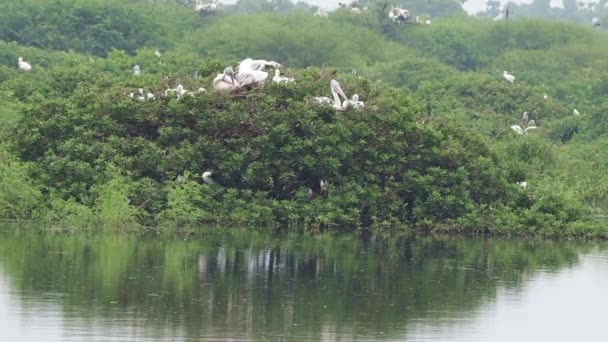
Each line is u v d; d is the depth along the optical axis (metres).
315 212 71.31
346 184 72.25
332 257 61.56
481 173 74.94
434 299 52.12
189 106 72.38
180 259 58.72
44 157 71.31
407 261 61.62
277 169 71.75
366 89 77.81
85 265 56.03
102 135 72.06
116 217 67.50
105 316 46.38
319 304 50.00
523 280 57.78
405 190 73.25
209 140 71.75
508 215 73.44
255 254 61.22
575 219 75.69
